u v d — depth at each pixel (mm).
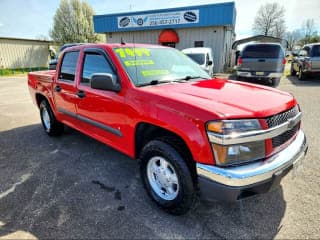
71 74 3793
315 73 11406
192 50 12383
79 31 33031
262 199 2729
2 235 2244
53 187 3053
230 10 15883
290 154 2271
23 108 7605
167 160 2393
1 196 2871
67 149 4266
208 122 1999
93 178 3266
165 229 2311
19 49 25062
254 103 2254
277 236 2193
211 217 2465
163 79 3031
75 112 3787
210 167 2027
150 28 18516
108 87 2779
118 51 3084
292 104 2477
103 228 2324
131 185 3086
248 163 2047
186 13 17109
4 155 4051
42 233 2268
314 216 2432
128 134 2820
